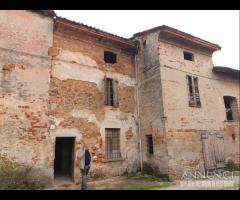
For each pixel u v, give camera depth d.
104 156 10.94
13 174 8.40
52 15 10.27
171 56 12.35
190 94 12.75
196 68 13.35
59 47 10.57
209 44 13.79
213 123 13.22
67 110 10.20
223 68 13.95
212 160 12.37
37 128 9.20
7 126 8.55
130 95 12.68
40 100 9.48
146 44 12.77
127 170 11.66
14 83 8.98
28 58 9.49
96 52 11.81
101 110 11.31
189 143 11.70
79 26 11.04
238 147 14.29
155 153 11.38
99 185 9.39
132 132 12.32
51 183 9.16
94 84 11.35
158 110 11.47
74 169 9.96
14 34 9.33
